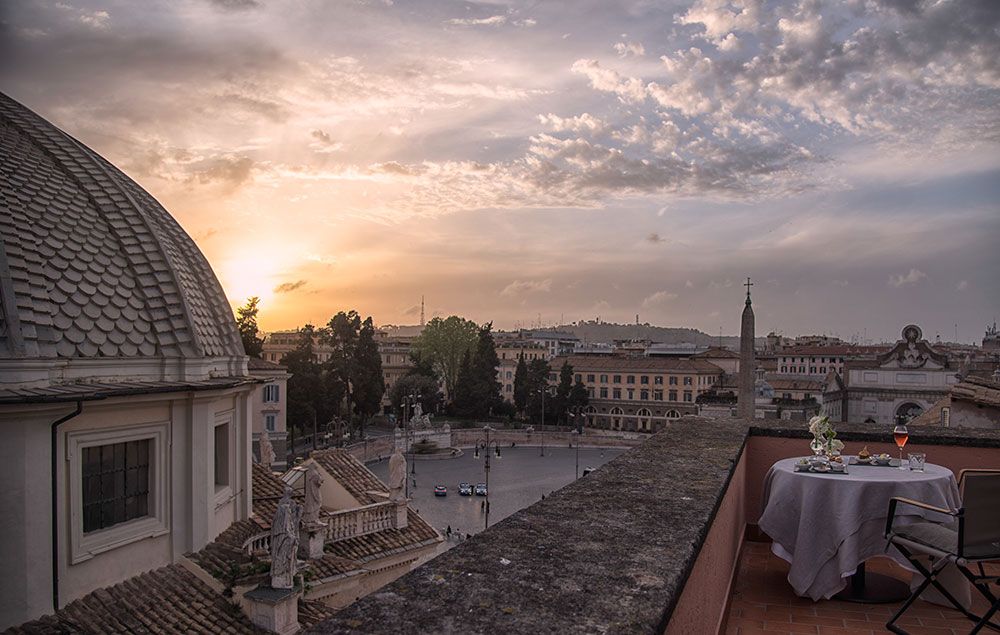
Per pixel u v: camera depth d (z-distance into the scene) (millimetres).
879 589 7398
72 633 10156
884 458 7922
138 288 13023
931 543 5789
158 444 12445
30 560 10164
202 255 16469
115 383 11734
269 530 15023
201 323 14242
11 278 10883
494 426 112250
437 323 129125
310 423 78438
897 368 63188
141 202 15047
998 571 7801
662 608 2520
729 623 6625
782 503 7273
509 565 2945
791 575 7117
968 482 5379
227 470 15031
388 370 146875
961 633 6430
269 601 11961
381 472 79250
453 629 2277
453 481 76375
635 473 5348
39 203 12422
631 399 118562
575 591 2660
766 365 120062
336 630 2254
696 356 126562
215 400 13742
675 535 3520
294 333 154375
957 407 21578
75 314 11664
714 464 5836
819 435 8195
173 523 12656
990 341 97375
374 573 17172
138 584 11844
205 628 11453
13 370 10289
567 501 4289
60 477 10688
